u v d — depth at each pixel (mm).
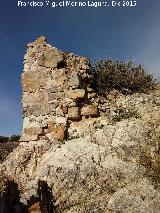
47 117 4746
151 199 3711
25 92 4930
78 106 4848
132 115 4844
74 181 3984
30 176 4305
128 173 3984
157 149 4230
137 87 5480
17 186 3736
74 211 3734
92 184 3934
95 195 3836
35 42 5148
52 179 4059
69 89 4883
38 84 4922
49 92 4867
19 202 3529
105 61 5590
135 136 4352
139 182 3885
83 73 5148
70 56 5184
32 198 3570
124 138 4340
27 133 4711
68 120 4793
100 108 4984
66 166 4098
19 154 4559
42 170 4188
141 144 4273
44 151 4539
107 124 4699
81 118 4836
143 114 4805
